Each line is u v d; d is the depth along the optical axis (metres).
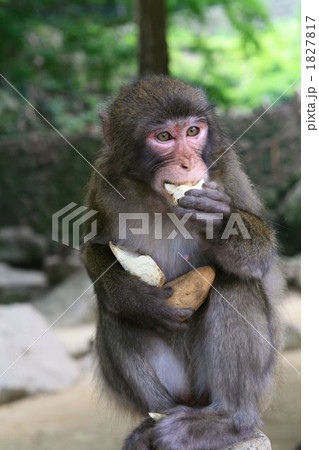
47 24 3.99
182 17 4.25
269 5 5.37
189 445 1.08
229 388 1.11
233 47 4.48
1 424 2.08
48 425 2.03
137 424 1.21
